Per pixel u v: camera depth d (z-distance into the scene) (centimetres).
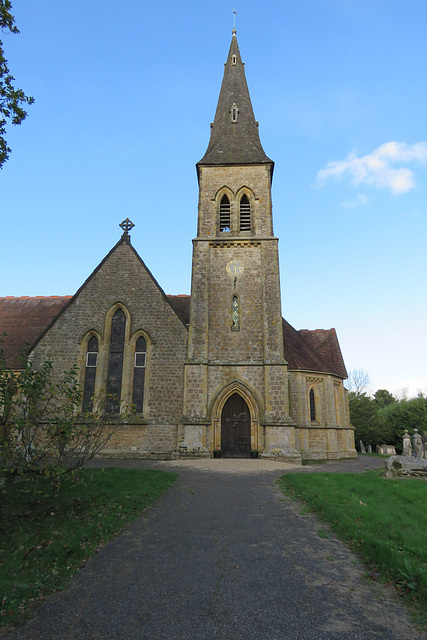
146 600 592
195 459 2127
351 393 5044
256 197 2639
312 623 531
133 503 1096
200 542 828
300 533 883
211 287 2478
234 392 2300
